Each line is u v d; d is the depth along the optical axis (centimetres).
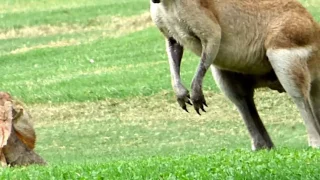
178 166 1512
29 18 4919
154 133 2686
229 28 1886
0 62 4109
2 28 4769
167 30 1898
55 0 5316
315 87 1934
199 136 2616
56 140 2661
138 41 4200
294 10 1902
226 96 1988
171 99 3036
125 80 3375
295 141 2377
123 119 2886
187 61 3612
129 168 1526
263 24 1888
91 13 4919
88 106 3052
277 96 2967
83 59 3981
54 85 3406
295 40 1862
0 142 1797
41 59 4091
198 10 1842
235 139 2541
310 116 1866
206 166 1497
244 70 1936
